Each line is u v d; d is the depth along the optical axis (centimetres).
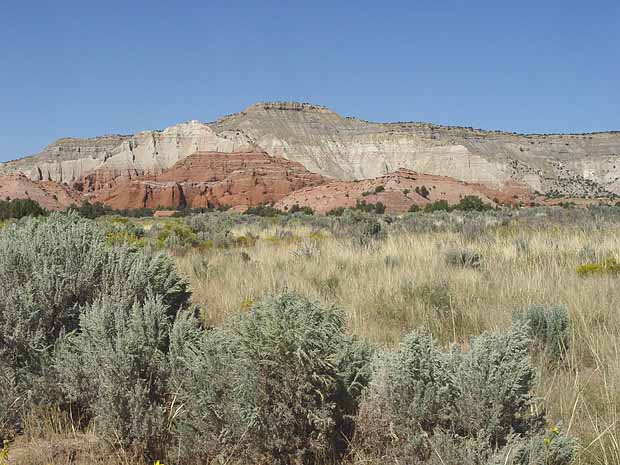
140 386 394
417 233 1931
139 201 18350
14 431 420
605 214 2802
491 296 819
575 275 948
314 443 369
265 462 370
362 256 1241
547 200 12888
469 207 7075
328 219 3061
